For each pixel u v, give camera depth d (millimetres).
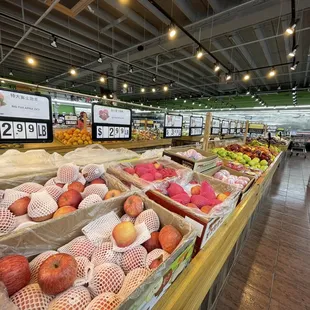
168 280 592
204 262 762
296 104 12031
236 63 7164
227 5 4125
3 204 738
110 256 623
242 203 1340
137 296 452
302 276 1671
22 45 6578
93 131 1952
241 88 11664
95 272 549
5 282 440
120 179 1198
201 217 812
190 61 7656
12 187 922
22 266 482
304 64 7172
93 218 752
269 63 6422
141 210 833
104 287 523
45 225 607
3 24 5254
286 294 1483
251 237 2207
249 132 8125
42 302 446
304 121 15711
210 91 12922
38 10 4328
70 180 999
